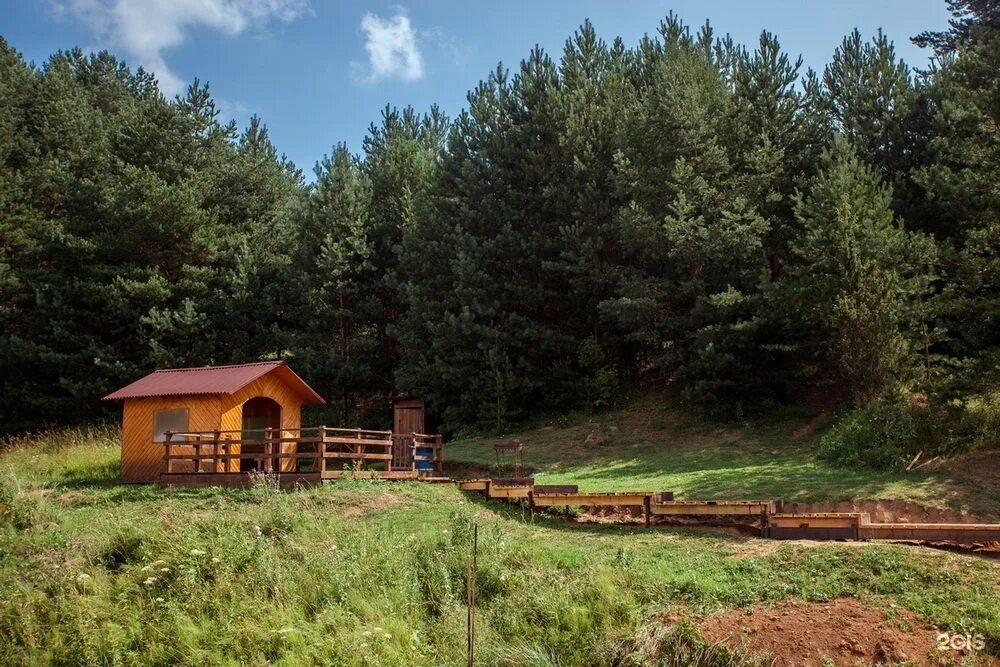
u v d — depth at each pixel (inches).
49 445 1094.4
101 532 531.8
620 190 1067.3
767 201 1026.1
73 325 1301.7
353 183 1434.5
